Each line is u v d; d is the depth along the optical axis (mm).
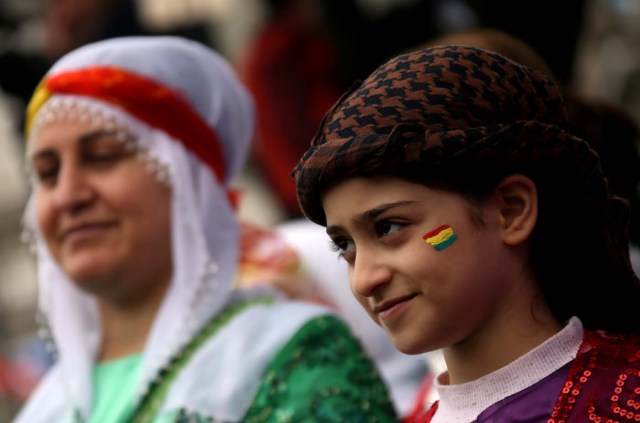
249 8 11023
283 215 9867
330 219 3660
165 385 5520
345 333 5609
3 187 12445
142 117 5750
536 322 3695
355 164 3518
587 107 5594
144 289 5848
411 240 3553
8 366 10211
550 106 3701
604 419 3488
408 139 3486
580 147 3607
